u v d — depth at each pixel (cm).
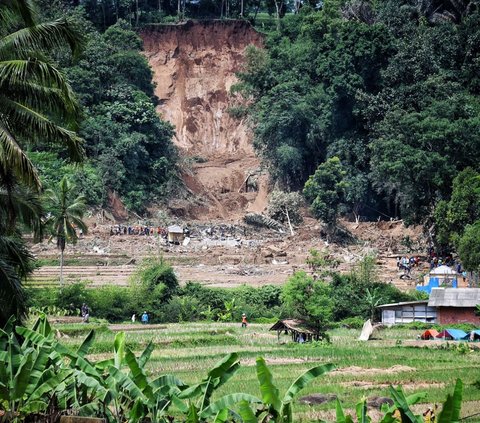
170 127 18475
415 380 5334
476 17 18275
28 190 4428
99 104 17712
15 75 3891
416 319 9944
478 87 17650
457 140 14412
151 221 16788
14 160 3766
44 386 2780
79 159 4194
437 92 16838
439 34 18400
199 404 2778
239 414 2586
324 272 11469
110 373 2706
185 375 5369
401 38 18862
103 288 10269
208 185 19412
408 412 2434
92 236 14900
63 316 9288
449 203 12912
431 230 14550
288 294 8875
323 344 7650
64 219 10206
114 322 9838
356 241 16138
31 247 13775
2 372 2816
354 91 17550
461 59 18225
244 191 19612
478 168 14575
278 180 18225
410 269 13500
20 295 4166
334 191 16162
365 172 17600
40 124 3991
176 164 18775
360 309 10219
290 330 8075
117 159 17062
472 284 11469
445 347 7538
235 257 14250
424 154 14325
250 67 18725
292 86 17912
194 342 7562
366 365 6150
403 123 14950
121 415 2753
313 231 16462
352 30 17962
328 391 4750
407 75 17662
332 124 17712
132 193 17138
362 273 11012
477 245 11262
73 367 2828
